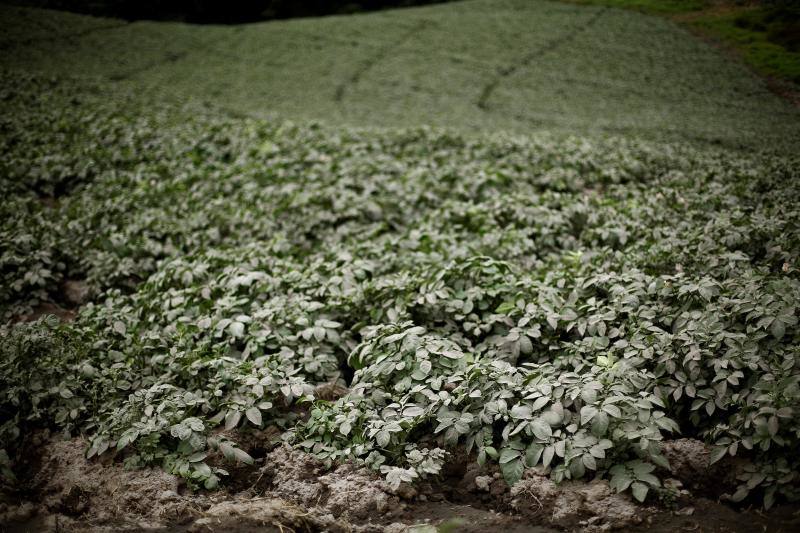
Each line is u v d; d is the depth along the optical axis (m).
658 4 43.12
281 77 34.03
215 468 4.53
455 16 46.53
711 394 4.41
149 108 19.05
